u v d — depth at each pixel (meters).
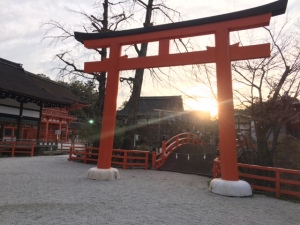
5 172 10.73
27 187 7.93
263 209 6.47
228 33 8.23
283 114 8.81
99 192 7.62
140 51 15.21
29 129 35.50
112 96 9.86
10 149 18.16
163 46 9.19
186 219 5.41
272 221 5.54
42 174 10.56
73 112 42.62
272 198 7.76
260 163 9.57
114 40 10.02
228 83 7.89
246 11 7.82
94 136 15.99
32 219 4.97
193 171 13.30
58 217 5.16
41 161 15.46
